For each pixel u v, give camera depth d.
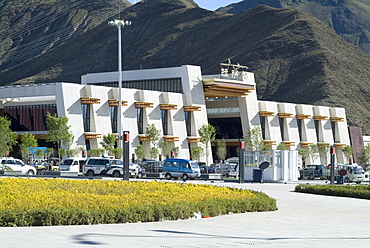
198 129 115.06
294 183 67.19
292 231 24.55
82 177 67.50
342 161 142.75
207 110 133.75
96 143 100.69
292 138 131.38
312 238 22.31
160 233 22.16
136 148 101.50
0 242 18.33
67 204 26.12
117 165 72.88
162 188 35.78
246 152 69.38
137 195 31.56
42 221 23.33
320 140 138.75
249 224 26.59
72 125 98.44
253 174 66.31
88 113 101.31
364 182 81.44
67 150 93.38
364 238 22.80
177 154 107.94
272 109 128.38
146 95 107.19
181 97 113.06
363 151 137.38
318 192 49.31
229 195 34.91
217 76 121.69
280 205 37.66
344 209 36.31
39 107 106.94
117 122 104.31
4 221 22.81
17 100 109.38
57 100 98.56
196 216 28.31
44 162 98.81
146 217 26.09
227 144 133.25
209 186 39.72
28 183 34.88
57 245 18.06
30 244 18.06
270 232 23.92
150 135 103.69
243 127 123.94
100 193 32.06
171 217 27.02
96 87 101.62
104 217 24.78
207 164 113.00
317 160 133.88
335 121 142.88
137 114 107.00
